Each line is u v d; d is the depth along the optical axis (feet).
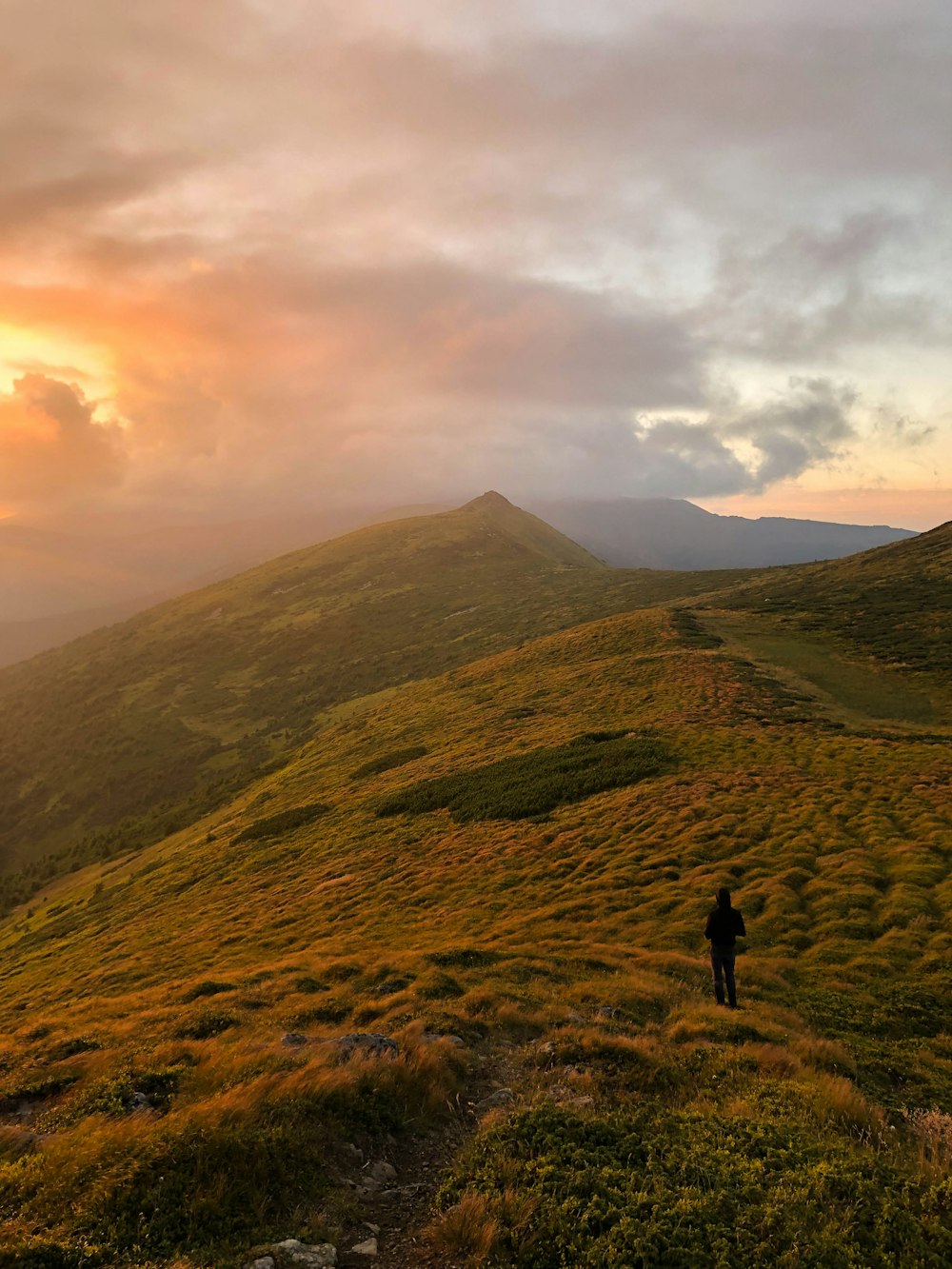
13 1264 19.98
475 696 297.74
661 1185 23.77
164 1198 23.53
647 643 294.05
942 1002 54.13
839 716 175.01
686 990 56.24
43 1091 37.91
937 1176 26.00
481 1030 45.29
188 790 590.96
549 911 85.25
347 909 110.11
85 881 357.82
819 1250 20.45
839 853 88.12
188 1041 43.06
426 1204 26.21
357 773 237.86
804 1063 39.65
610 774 139.85
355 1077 33.83
